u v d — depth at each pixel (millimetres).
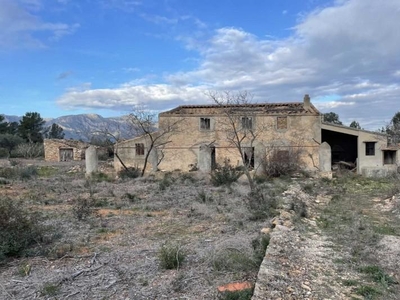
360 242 7598
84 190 17484
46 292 5074
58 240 8047
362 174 27438
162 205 12727
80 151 54375
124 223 9953
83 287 5277
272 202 11539
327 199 14469
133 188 18062
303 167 27453
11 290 5176
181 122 31094
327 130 32750
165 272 5828
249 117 30266
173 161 31078
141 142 31062
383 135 29562
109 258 6648
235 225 9312
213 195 14711
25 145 58438
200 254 6641
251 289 4895
